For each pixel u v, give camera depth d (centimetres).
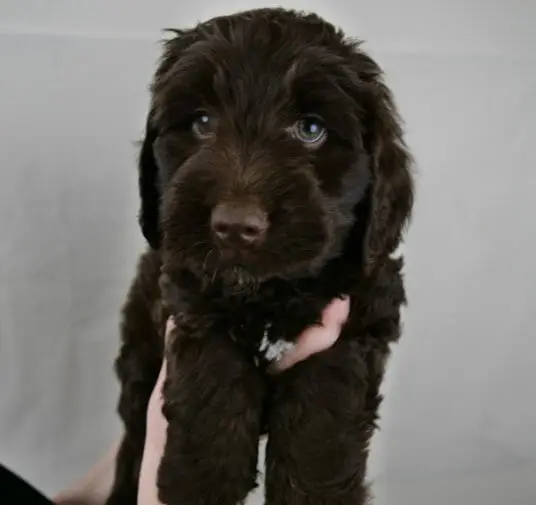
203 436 40
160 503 41
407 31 61
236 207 37
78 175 61
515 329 68
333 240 41
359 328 43
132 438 54
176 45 46
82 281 63
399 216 45
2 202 61
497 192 65
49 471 65
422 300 66
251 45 43
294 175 40
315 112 42
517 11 62
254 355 42
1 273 62
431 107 63
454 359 67
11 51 59
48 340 63
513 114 64
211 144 41
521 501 70
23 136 60
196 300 42
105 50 60
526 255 67
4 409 64
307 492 41
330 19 60
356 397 42
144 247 63
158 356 52
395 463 68
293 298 42
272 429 41
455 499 69
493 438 69
